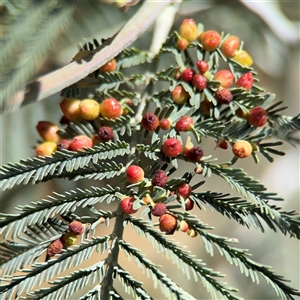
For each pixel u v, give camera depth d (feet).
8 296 0.71
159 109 0.77
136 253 0.72
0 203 1.06
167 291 0.71
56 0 0.72
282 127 0.78
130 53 0.81
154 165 0.75
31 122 1.08
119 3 0.77
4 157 1.07
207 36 0.80
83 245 0.72
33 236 0.73
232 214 0.73
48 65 1.00
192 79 0.78
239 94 0.77
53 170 0.73
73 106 0.79
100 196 0.74
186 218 0.73
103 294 0.72
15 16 0.71
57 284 0.71
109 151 0.75
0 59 0.70
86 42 0.80
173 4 0.85
